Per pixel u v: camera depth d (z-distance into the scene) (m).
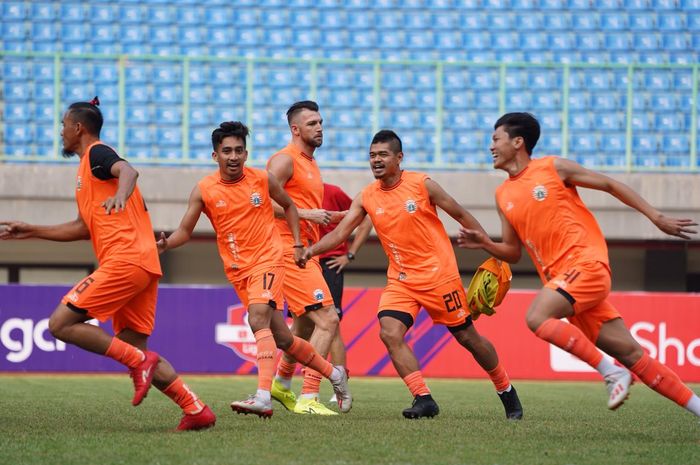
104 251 19.64
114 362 43.81
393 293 24.31
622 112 66.00
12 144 62.91
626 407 29.61
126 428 21.05
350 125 65.50
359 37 69.06
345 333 44.66
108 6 68.25
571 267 20.48
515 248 21.78
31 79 64.62
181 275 57.59
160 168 55.19
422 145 65.38
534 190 20.88
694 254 60.41
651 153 65.38
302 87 66.25
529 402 31.77
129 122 64.12
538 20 69.62
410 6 70.06
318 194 27.30
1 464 15.82
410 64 60.75
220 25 68.62
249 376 44.22
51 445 17.94
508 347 45.00
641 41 69.12
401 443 18.72
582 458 17.14
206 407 20.59
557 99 66.75
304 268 24.59
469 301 23.98
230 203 22.78
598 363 19.45
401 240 23.97
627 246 58.22
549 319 19.73
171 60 64.50
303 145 27.16
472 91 66.69
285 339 23.94
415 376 24.22
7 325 43.34
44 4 67.75
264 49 68.25
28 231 20.50
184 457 16.55
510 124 21.25
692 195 57.06
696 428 22.70
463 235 21.56
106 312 19.44
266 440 18.86
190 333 44.53
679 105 66.31
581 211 20.89
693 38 69.25
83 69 65.25
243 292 23.20
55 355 43.53
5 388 35.16
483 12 69.88
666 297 45.06
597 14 69.69
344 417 24.34
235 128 22.58
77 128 20.08
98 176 19.47
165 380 20.09
